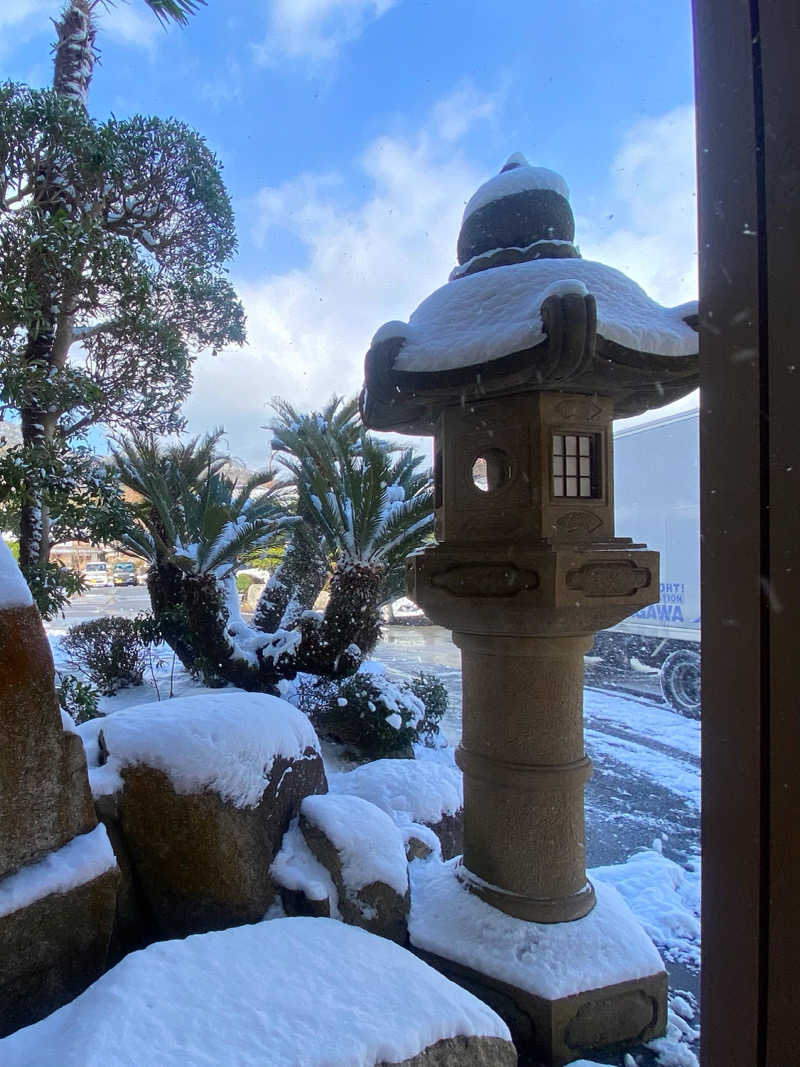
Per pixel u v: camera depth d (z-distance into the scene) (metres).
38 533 4.67
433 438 2.82
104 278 4.29
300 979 1.74
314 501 6.39
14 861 1.88
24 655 1.96
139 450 6.40
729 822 0.96
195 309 5.50
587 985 2.18
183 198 5.20
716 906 0.98
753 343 0.92
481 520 2.45
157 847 2.38
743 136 0.94
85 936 1.94
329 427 6.68
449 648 12.46
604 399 2.42
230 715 2.68
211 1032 1.49
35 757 1.95
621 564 2.31
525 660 2.41
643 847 4.12
